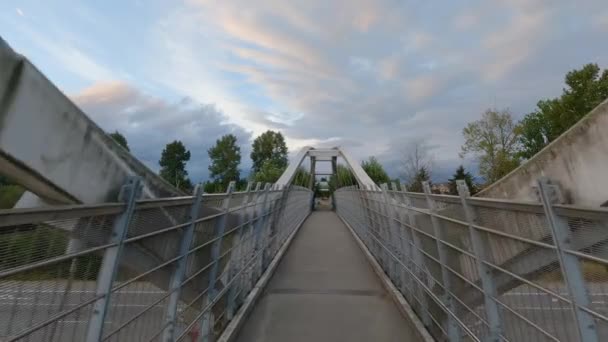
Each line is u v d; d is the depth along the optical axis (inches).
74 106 67.9
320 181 2048.5
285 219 358.6
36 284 45.0
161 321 84.8
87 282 54.9
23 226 42.8
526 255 64.4
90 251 53.7
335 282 210.7
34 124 59.3
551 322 58.5
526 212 62.8
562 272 52.1
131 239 64.8
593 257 45.8
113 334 61.1
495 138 879.1
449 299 106.5
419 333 125.6
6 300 40.9
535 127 884.6
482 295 83.7
